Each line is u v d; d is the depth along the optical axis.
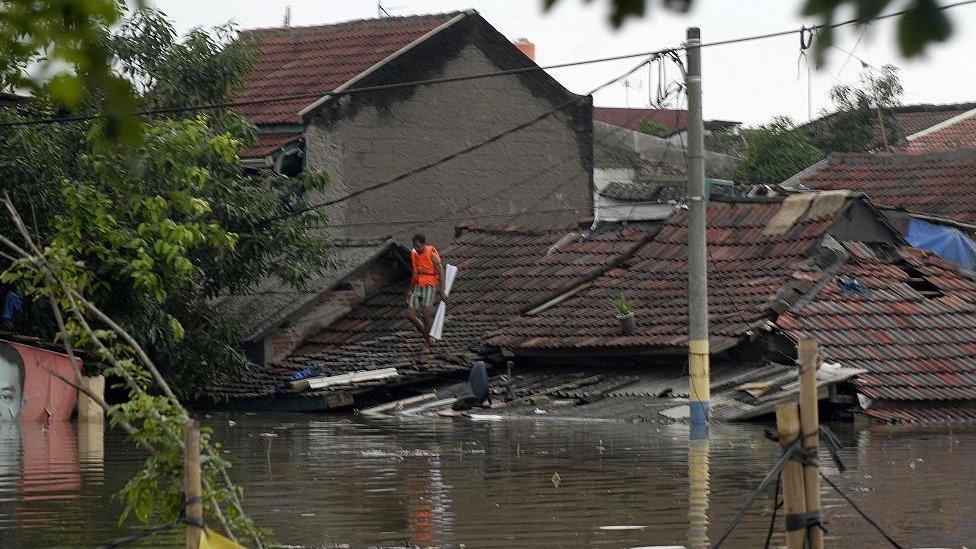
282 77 72.38
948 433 42.53
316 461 35.12
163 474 18.27
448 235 72.38
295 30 77.44
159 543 22.59
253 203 54.97
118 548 22.12
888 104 94.06
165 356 53.34
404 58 70.88
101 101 9.86
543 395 52.25
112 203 46.28
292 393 55.03
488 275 63.94
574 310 56.19
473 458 35.62
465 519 25.19
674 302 53.44
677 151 94.62
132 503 18.20
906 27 7.32
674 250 57.72
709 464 33.66
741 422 45.50
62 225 40.97
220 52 57.22
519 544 22.61
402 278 66.44
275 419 51.09
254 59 58.72
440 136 72.12
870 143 92.62
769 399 45.72
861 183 74.56
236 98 67.31
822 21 7.56
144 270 43.06
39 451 37.41
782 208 56.94
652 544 22.50
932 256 56.19
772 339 48.78
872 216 55.88
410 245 70.94
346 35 75.31
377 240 65.69
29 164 46.56
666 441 39.72
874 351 48.22
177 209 47.97
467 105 73.06
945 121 106.44
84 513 25.89
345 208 69.00
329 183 64.44
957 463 33.78
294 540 23.16
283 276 57.00
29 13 8.91
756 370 48.53
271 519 25.34
